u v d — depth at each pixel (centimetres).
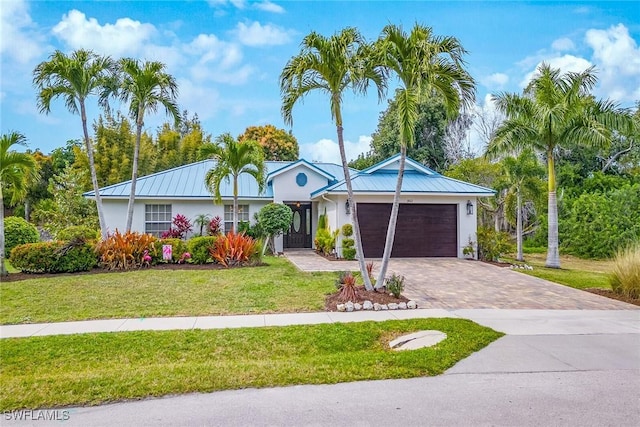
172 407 464
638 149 3075
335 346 710
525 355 650
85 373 569
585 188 2884
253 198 2152
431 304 1030
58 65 1449
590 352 666
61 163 3719
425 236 1877
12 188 1452
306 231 2344
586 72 1642
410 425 421
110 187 2077
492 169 2478
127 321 845
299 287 1158
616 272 1205
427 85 984
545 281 1364
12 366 614
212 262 1553
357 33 1005
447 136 3666
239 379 539
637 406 466
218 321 846
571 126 1677
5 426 421
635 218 2338
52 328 796
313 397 491
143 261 1463
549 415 444
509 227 2733
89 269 1397
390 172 2000
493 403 474
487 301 1073
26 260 1322
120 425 421
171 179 2214
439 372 575
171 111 1681
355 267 1562
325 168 2572
